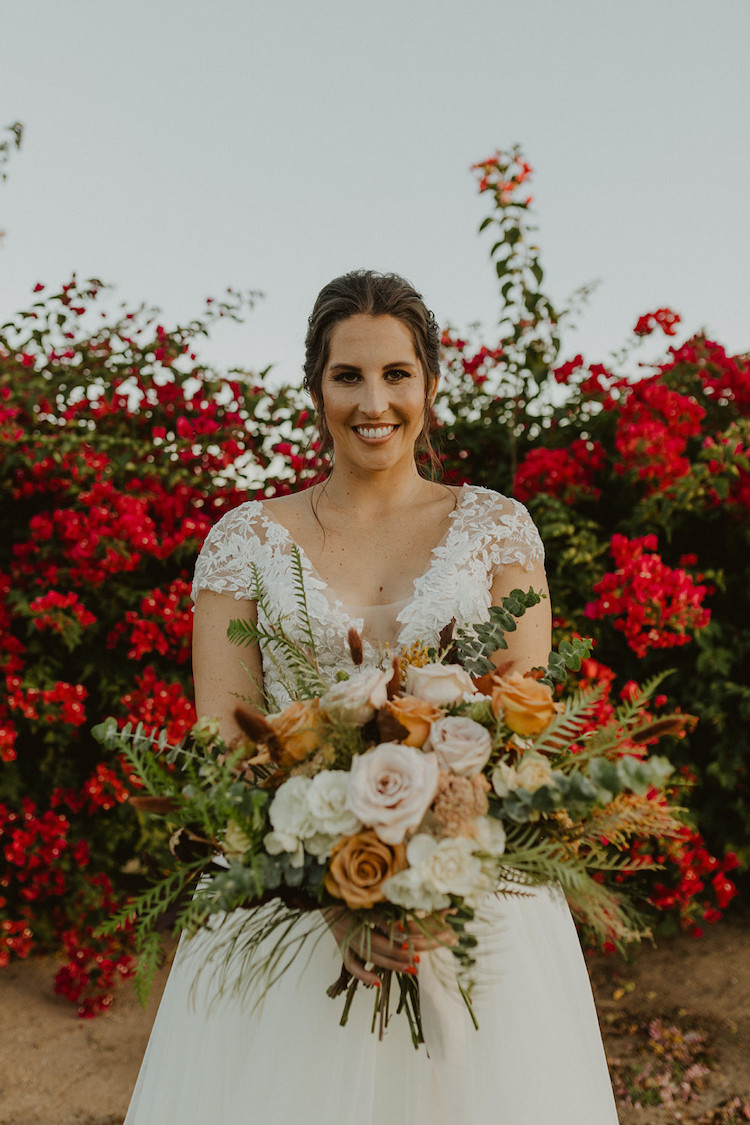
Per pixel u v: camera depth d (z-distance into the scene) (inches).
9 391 146.2
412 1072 60.9
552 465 145.0
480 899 49.9
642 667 145.3
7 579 138.6
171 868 56.6
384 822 46.8
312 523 78.7
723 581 147.5
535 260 156.6
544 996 65.6
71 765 144.9
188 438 148.8
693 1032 126.1
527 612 76.5
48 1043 126.0
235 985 57.0
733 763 140.6
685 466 137.4
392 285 74.3
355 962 54.8
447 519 79.2
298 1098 59.5
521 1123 60.1
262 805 50.9
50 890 140.2
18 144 147.9
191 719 133.5
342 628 73.1
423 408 76.3
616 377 156.4
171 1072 67.7
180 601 137.9
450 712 53.3
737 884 157.8
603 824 51.6
